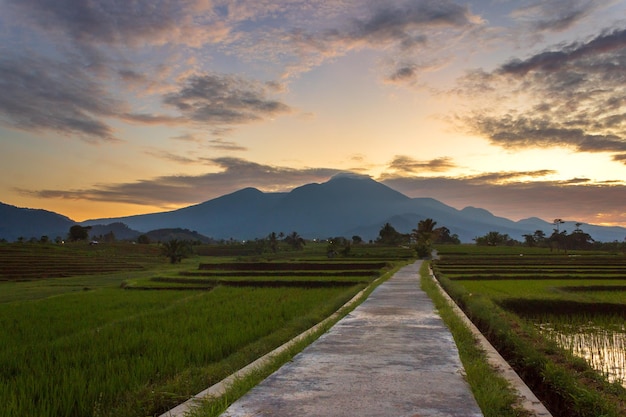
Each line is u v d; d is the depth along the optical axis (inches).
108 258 3590.1
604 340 561.6
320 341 386.9
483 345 389.7
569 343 538.0
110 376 307.4
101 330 500.7
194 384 277.6
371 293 853.2
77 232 5629.9
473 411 208.4
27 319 677.9
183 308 717.9
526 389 259.6
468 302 694.5
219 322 555.8
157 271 2827.3
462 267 1953.7
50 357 380.2
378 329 450.0
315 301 797.9
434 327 462.6
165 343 417.1
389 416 201.8
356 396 232.1
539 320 759.7
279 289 1108.5
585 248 4785.9
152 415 238.2
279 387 249.6
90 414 253.0
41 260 2962.6
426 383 255.8
